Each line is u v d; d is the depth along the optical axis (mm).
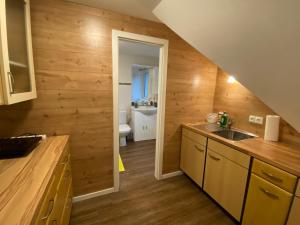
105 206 1945
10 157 1148
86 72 1799
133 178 2541
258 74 1316
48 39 1604
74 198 1977
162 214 1857
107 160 2084
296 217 1189
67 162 1584
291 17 816
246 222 1577
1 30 910
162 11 1475
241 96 2262
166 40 2150
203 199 2113
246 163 1556
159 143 2420
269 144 1714
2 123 1558
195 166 2285
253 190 1496
